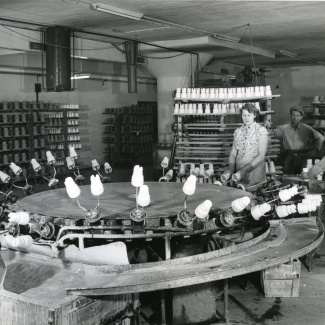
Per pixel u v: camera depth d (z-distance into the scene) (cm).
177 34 1192
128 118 1856
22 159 1409
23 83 1537
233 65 1939
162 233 373
